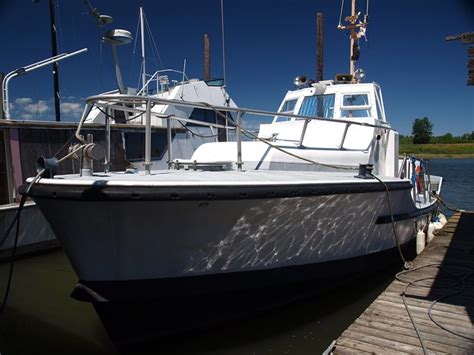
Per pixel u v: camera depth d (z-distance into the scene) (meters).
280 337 4.11
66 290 6.28
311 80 7.67
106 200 3.14
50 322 4.97
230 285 3.89
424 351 3.21
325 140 5.89
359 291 5.27
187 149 12.38
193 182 3.33
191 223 3.46
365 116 6.75
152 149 11.42
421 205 6.80
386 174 6.52
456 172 38.75
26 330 4.71
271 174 4.35
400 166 7.41
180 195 3.24
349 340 3.46
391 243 5.52
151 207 3.25
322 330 4.27
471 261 5.84
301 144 5.50
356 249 4.84
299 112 7.19
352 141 5.81
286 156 5.29
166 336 3.79
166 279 3.62
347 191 4.15
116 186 3.16
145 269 3.53
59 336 4.54
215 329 4.00
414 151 72.75
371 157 5.75
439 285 4.80
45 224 8.37
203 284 3.77
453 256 6.14
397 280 5.03
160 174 3.93
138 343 3.71
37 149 8.84
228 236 3.68
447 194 21.03
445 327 3.65
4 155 8.51
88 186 3.16
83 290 3.55
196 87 12.85
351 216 4.46
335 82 7.79
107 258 3.45
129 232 3.35
